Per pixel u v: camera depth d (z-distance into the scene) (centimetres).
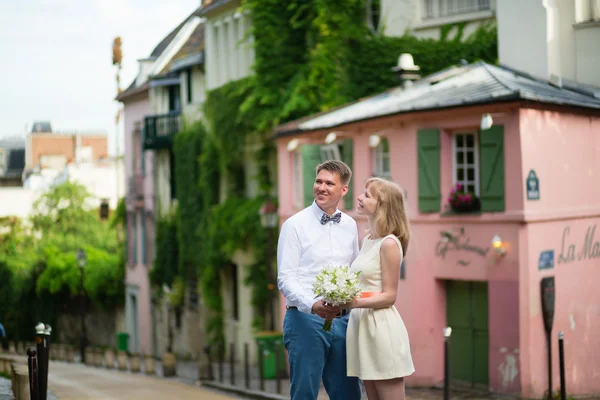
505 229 1582
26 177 7694
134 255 3803
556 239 1634
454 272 1667
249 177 2623
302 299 607
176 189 3136
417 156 1734
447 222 1678
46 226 5266
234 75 2791
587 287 1712
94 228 5297
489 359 1611
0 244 5197
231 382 2030
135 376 2495
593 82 1873
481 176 1619
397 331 612
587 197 1727
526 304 1561
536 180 1588
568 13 1903
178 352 3269
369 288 610
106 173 6531
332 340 632
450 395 1595
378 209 612
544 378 1586
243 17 2697
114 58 4272
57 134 8175
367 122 1825
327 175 630
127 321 3906
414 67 2052
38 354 1128
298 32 2425
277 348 1923
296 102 2292
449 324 1708
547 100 1571
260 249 2441
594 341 1727
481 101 1572
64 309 4334
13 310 4497
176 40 3725
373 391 626
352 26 2314
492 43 2070
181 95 3183
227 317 2781
